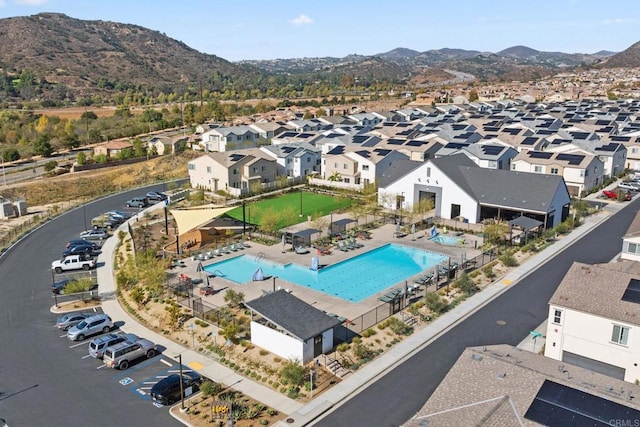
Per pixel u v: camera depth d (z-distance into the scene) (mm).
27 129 160250
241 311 44062
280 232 65938
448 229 67062
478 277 51000
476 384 25141
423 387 33062
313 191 92688
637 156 104938
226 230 68500
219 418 30297
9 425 29875
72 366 36500
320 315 37906
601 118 146500
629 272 38156
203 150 129500
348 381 33969
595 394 23438
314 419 30141
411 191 75062
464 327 40969
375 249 60312
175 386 32250
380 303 45562
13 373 35562
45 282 52844
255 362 36344
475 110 190750
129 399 32469
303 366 35219
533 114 160875
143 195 94000
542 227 64500
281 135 129250
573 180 84938
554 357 34719
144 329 42281
